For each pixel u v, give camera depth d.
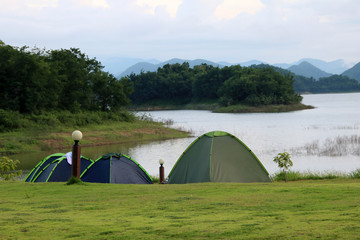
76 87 67.06
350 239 5.84
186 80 180.12
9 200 10.84
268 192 10.91
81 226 7.39
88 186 13.15
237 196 10.42
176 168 18.33
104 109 69.94
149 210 8.97
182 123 73.75
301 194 10.30
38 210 9.27
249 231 6.58
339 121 69.38
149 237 6.51
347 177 19.14
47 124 53.28
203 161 17.52
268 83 138.00
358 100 189.00
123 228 7.16
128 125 60.53
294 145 38.75
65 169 19.61
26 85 56.44
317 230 6.40
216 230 6.74
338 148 35.38
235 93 141.00
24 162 33.75
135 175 18.94
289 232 6.38
